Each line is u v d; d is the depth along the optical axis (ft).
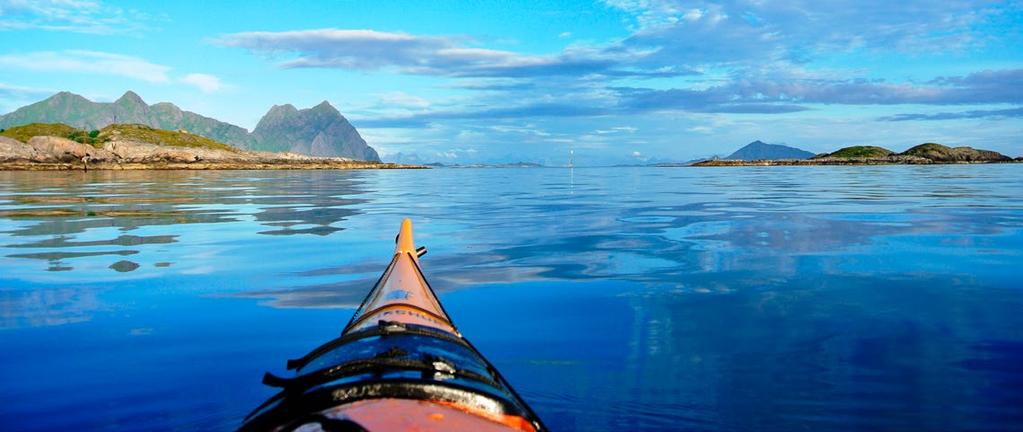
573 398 12.68
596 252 30.53
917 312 18.88
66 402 12.42
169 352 15.42
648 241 34.14
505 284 23.24
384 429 6.20
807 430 11.30
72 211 53.21
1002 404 12.26
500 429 6.79
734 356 15.17
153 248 31.81
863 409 12.10
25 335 16.74
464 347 9.71
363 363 8.02
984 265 26.03
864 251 29.89
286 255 29.78
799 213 49.67
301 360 9.56
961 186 93.97
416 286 13.80
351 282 23.63
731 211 52.42
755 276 24.31
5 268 25.95
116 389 13.08
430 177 193.67
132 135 420.77
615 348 15.79
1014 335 16.56
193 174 200.95
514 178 180.14
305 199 72.18
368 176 195.42
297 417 6.76
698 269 25.85
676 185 112.27
